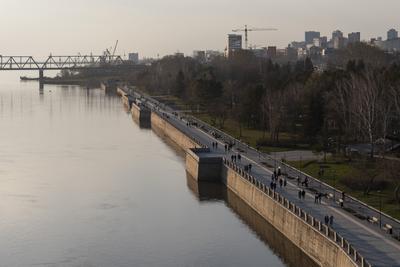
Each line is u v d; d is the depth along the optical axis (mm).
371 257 130000
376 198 180000
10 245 169375
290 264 155125
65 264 156250
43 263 157125
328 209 169000
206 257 159875
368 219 157625
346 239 141875
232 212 199625
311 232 152750
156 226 184500
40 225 185625
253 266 154000
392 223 154875
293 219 164375
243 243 170250
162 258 159375
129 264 155625
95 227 183625
